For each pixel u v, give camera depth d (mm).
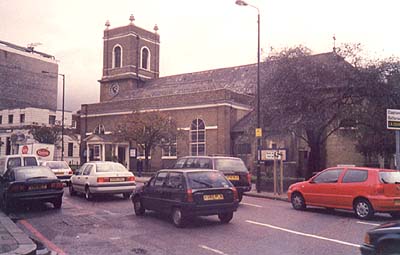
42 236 9906
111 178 17125
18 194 13883
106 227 11000
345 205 12852
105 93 59344
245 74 47219
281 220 12062
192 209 10617
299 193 14461
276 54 24219
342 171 13352
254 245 8711
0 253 7672
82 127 50625
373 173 12438
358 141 28359
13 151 61812
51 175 15250
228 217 11555
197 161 16594
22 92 72562
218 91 39062
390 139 25031
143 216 12820
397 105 23062
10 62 71062
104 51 59750
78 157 66062
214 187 11109
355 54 23094
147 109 43688
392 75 23094
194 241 9156
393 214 12914
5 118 67812
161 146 38438
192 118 40594
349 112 23031
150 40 60188
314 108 22797
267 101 23906
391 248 6148
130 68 56906
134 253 8102
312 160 24656
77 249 8492
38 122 65188
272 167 30531
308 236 9664
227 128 38156
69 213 13664
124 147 46281
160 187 11867
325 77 22484
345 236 9672
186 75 53750
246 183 16500
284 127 23406
